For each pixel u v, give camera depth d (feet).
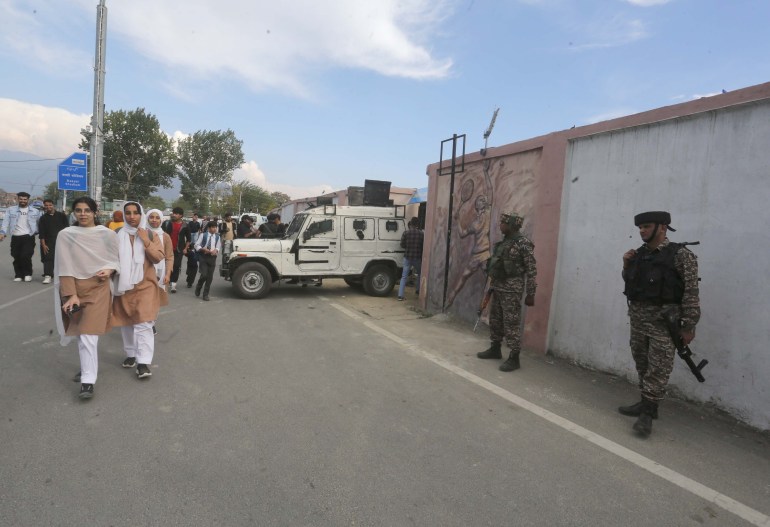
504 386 15.75
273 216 41.60
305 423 12.17
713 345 13.71
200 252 30.63
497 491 9.37
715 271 13.69
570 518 8.60
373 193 43.55
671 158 15.02
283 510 8.45
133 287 14.48
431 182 29.81
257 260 32.78
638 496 9.41
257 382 15.16
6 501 8.37
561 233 19.19
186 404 13.11
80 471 9.45
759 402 12.66
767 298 12.50
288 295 34.68
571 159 18.89
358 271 34.99
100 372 15.44
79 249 12.75
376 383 15.53
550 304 19.49
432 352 19.67
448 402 14.10
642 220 12.71
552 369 17.85
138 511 8.24
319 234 33.83
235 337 21.06
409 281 41.63
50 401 12.89
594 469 10.42
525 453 11.04
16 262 32.96
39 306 24.95
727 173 13.44
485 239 24.31
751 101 12.78
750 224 12.87
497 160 23.54
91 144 52.06
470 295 25.52
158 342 19.61
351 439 11.37
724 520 8.74
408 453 10.79
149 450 10.41
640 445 11.69
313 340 21.03
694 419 13.35
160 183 245.04
